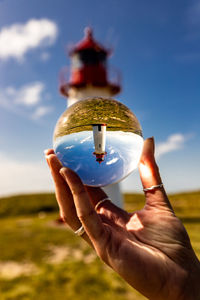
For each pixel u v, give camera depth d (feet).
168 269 0.63
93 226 0.65
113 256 0.63
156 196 0.76
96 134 0.67
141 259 0.62
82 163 0.67
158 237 0.70
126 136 0.69
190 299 0.61
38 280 2.46
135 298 1.99
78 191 0.65
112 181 0.74
